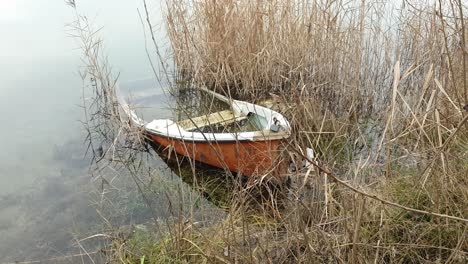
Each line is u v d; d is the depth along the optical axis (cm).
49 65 794
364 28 529
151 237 308
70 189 410
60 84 707
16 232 344
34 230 346
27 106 625
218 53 597
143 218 346
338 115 508
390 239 236
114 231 321
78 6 1088
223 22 584
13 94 669
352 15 518
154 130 444
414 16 474
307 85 501
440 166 238
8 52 866
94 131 543
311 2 547
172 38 661
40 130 549
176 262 258
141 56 820
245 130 441
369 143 410
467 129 270
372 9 537
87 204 380
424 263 220
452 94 287
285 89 555
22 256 315
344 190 252
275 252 252
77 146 505
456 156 256
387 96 529
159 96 655
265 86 569
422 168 267
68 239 331
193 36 632
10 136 532
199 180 392
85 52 638
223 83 608
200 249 254
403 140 306
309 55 541
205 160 399
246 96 569
